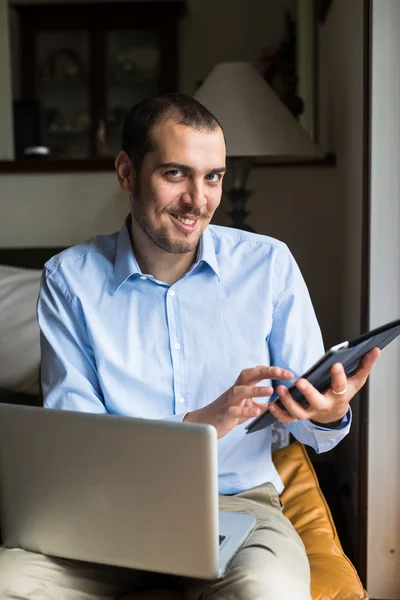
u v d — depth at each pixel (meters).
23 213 2.69
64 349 1.48
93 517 1.15
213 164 1.33
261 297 1.48
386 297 1.82
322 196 2.61
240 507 1.41
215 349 1.46
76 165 2.63
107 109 5.03
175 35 4.88
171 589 1.34
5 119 3.43
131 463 1.09
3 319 2.23
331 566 1.47
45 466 1.16
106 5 4.88
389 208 1.79
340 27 2.35
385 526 1.91
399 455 1.88
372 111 1.77
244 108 2.28
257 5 4.80
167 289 1.47
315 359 1.47
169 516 1.09
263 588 1.12
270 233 2.65
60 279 1.50
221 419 1.25
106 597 1.32
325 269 2.64
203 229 1.38
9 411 1.17
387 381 1.86
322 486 2.54
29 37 4.97
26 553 1.25
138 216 1.39
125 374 1.43
